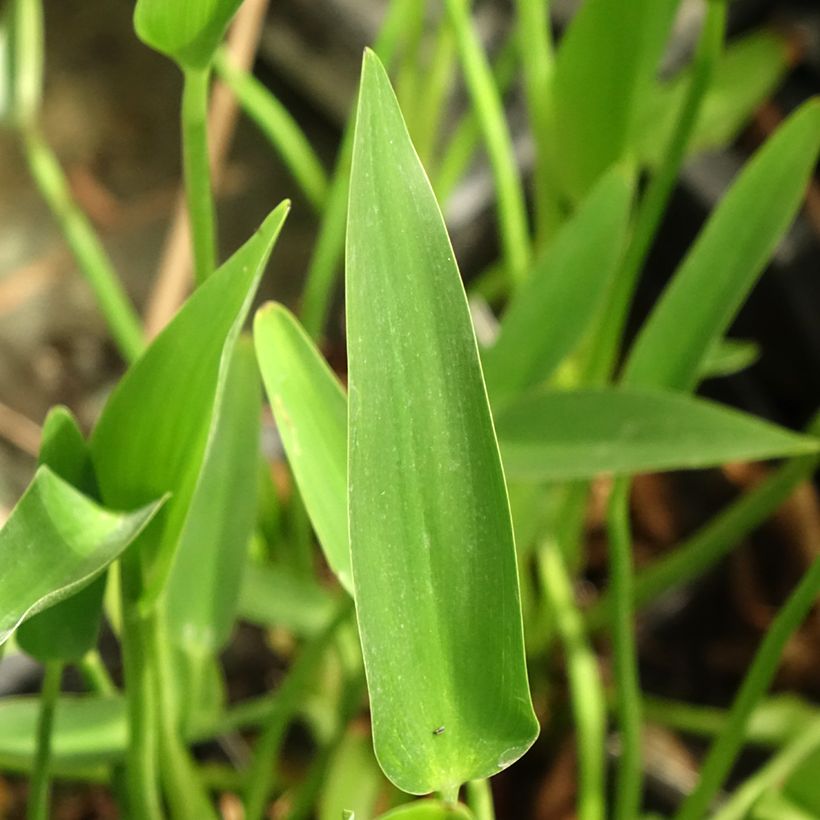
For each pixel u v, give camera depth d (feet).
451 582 0.81
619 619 1.36
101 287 1.86
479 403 0.80
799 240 2.40
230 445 1.20
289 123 2.06
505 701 0.83
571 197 1.65
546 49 1.67
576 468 1.21
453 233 2.49
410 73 2.02
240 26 2.02
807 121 1.13
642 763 1.99
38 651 1.00
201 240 1.06
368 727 1.99
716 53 1.25
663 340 1.24
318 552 2.35
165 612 1.25
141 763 1.10
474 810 1.06
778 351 2.55
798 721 1.83
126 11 3.04
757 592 2.39
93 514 0.87
